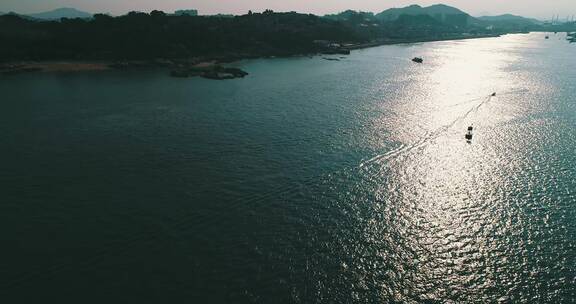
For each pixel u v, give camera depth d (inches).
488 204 2507.4
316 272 1899.6
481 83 6397.6
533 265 1966.0
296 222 2285.9
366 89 5757.9
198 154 3191.4
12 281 1800.0
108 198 2493.8
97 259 1948.8
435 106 4800.7
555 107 4822.8
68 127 3782.0
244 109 4512.8
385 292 1798.7
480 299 1769.2
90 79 6122.1
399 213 2402.8
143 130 3737.7
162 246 2053.4
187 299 1718.8
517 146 3464.6
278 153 3238.2
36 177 2748.5
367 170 2962.6
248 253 2014.0
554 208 2450.8
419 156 3230.8
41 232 2144.4
